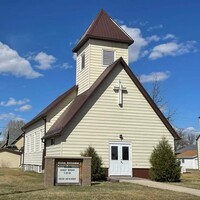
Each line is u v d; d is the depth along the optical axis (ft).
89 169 67.36
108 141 88.07
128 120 90.53
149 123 92.22
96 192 56.24
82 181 66.59
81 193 54.80
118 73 91.86
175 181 81.41
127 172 88.22
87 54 101.55
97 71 99.81
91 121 87.40
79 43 106.01
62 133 84.74
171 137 93.30
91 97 88.53
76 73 110.52
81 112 87.10
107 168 86.94
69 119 85.35
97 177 79.82
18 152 194.29
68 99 105.29
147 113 92.53
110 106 89.61
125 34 104.78
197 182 80.18
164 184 71.61
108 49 101.96
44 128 105.81
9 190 58.75
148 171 89.25
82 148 85.61
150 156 88.28
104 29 103.24
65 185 65.92
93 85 94.17
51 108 103.35
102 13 108.88
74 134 85.66
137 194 54.80
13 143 221.25
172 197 52.39
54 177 65.82
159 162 81.61
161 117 93.15
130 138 89.97
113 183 71.61
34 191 57.41
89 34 100.37
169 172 80.79
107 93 89.97
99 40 101.60
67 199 48.70
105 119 88.63
